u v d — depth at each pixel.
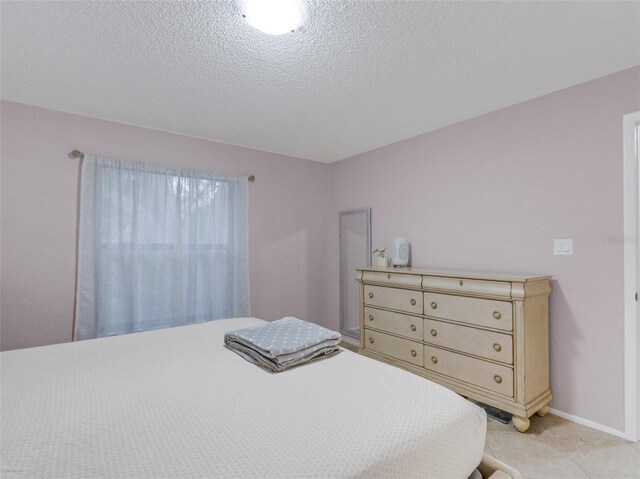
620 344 2.06
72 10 1.53
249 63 1.99
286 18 1.51
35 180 2.56
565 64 1.99
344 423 0.99
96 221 2.76
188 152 3.28
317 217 4.25
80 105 2.57
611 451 1.93
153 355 1.60
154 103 2.54
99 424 0.98
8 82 2.21
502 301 2.19
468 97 2.43
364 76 2.14
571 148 2.26
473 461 1.08
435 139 3.11
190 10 1.53
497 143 2.66
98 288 2.76
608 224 2.10
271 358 1.42
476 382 2.32
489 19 1.59
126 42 1.78
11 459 0.82
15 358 1.53
